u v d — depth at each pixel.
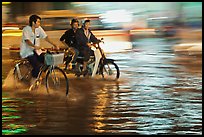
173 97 17.58
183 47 37.31
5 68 26.20
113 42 40.25
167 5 50.75
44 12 53.78
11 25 46.78
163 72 24.27
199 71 24.64
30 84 19.05
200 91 18.83
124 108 15.70
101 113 14.97
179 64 27.67
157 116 14.60
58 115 14.73
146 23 49.38
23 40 18.41
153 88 19.53
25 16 54.09
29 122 13.90
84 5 53.78
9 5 54.28
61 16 51.28
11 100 17.05
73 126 13.41
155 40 42.91
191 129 13.16
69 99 17.19
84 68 21.97
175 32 45.16
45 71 18.53
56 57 17.95
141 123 13.73
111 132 12.79
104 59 22.14
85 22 22.00
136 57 31.56
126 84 20.55
